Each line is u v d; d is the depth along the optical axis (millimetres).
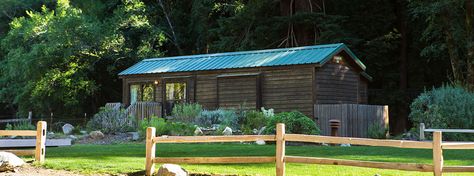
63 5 45094
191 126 25031
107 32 43938
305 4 42156
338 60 30359
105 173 13500
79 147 20500
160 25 49781
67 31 42781
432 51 37062
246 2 44781
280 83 29672
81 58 44188
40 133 14898
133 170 13648
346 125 26406
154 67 34469
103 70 46062
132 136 25797
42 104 44688
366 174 13266
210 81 31859
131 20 44812
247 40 42031
